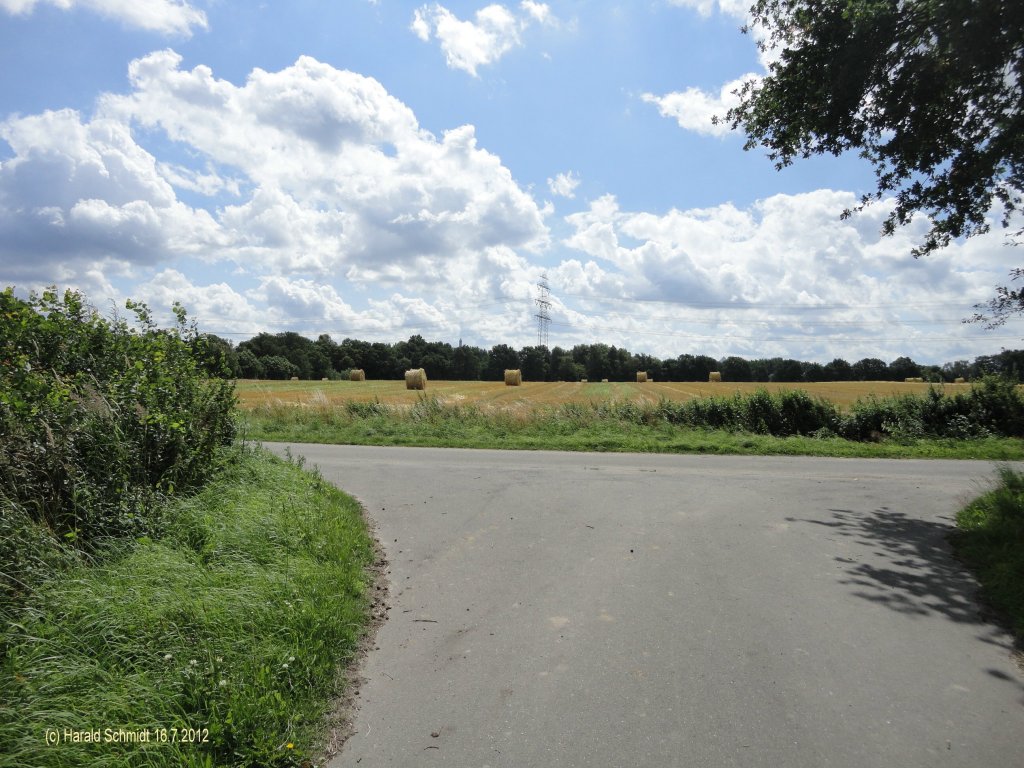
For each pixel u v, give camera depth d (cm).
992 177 895
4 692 275
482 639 426
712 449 1570
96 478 488
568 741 308
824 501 885
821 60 884
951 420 1880
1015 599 488
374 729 319
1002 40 750
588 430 1883
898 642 427
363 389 4822
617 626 448
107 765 252
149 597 375
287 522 578
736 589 524
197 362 718
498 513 786
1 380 454
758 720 329
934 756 300
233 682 318
